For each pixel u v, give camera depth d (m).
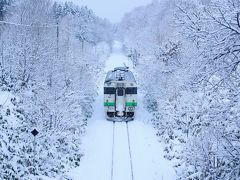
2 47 28.20
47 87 24.09
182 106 24.83
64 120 21.89
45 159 18.58
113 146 23.27
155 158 21.41
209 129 14.39
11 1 57.78
